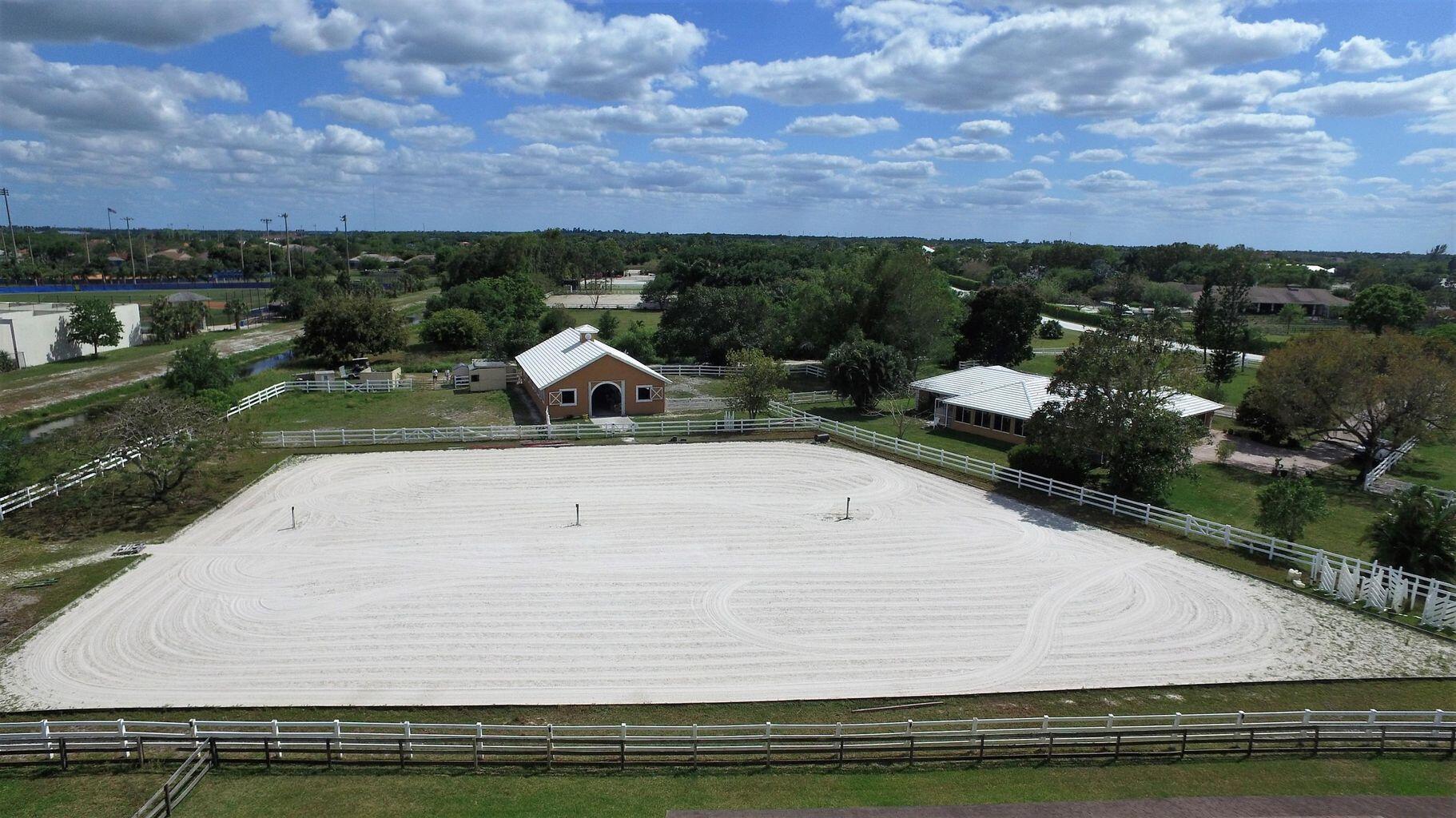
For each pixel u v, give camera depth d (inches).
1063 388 1563.7
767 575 1209.4
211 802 713.0
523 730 831.1
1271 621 1072.2
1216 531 1339.8
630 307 5088.6
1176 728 781.9
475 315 3449.8
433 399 2405.3
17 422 2191.2
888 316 2881.4
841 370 2290.8
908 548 1315.2
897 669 953.5
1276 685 925.2
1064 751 798.5
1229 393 2650.1
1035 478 1599.4
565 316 3472.0
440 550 1293.1
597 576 1200.2
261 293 5831.7
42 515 1424.7
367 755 791.7
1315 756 795.4
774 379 2080.5
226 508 1472.7
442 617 1072.2
